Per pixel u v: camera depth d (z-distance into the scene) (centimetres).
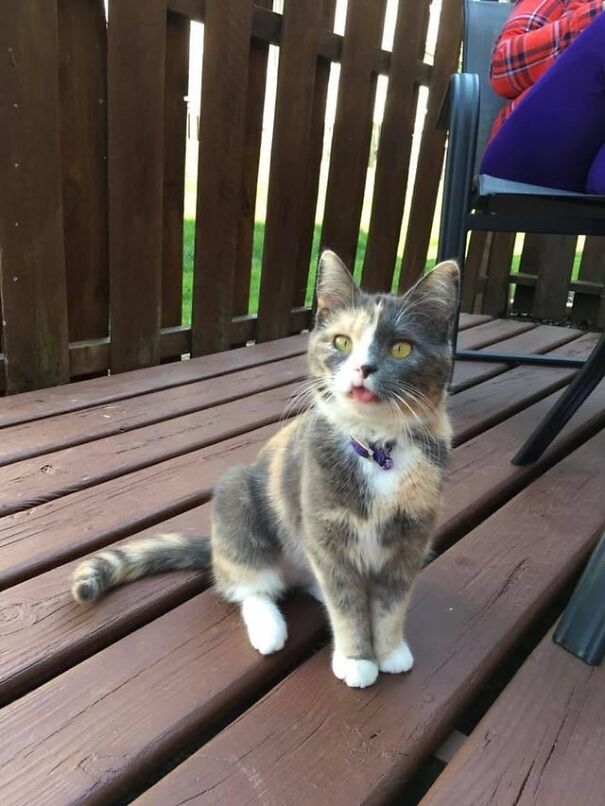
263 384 138
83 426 112
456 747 59
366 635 64
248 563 72
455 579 78
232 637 67
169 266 149
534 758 55
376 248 196
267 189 159
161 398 127
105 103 125
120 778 52
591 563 67
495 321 204
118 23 119
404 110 186
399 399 62
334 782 52
